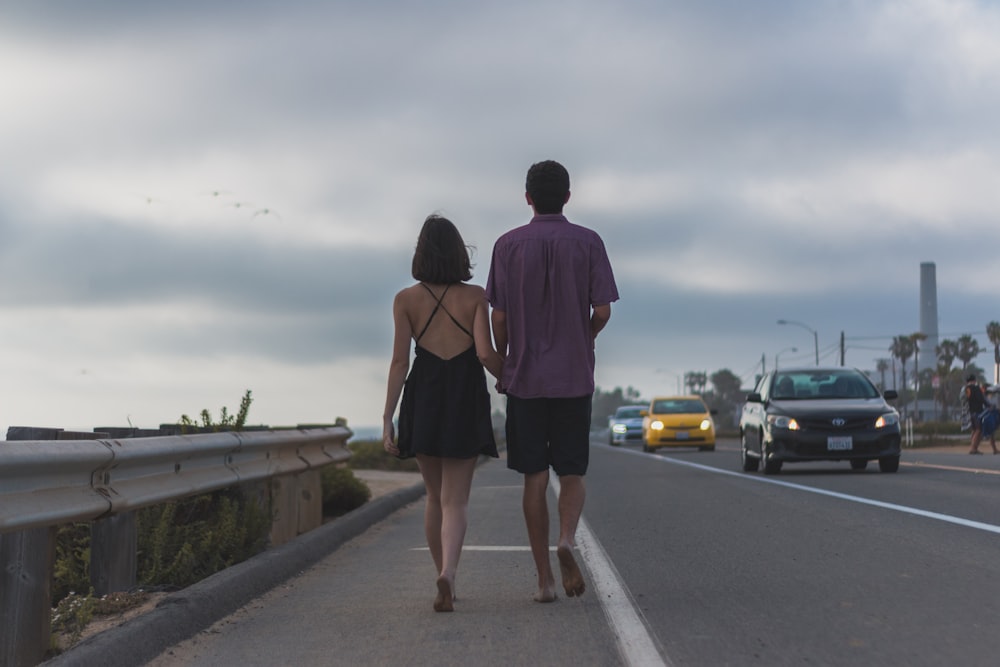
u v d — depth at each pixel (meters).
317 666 4.54
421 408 5.68
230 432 7.44
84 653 4.34
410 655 4.67
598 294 5.72
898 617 5.08
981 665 4.15
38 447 4.45
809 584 6.11
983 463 18.53
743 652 4.50
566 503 5.68
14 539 4.54
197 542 7.02
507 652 4.66
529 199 5.88
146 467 5.81
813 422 15.49
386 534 10.17
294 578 7.22
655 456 26.91
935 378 107.12
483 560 7.78
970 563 6.63
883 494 11.70
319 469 10.45
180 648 5.01
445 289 5.75
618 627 5.09
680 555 7.55
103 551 6.00
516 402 5.75
